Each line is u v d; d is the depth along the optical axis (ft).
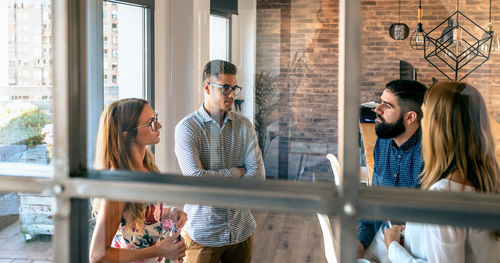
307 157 12.33
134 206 4.14
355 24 1.61
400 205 1.57
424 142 3.67
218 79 6.40
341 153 1.65
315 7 14.39
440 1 15.46
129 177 1.88
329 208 1.63
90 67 9.39
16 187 1.85
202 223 5.92
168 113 10.53
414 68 15.28
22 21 8.73
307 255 7.59
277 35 14.12
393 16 15.93
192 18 11.09
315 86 13.88
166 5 10.69
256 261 7.33
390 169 4.81
